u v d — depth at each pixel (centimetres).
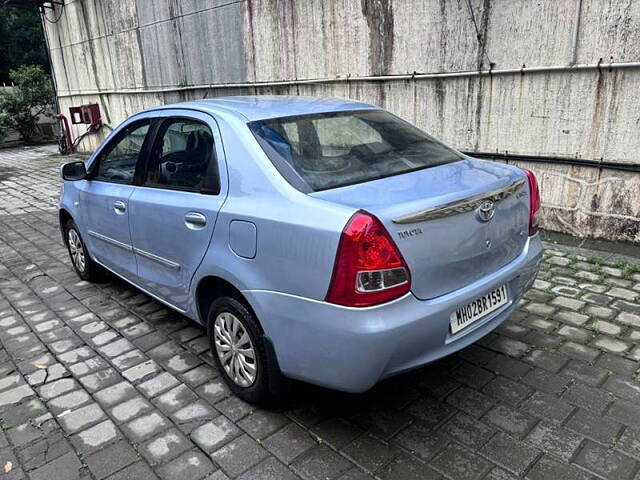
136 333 385
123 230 374
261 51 799
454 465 239
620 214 499
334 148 289
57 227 706
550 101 514
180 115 330
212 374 325
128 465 250
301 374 248
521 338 346
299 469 242
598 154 497
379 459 245
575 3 474
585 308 383
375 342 218
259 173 264
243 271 262
